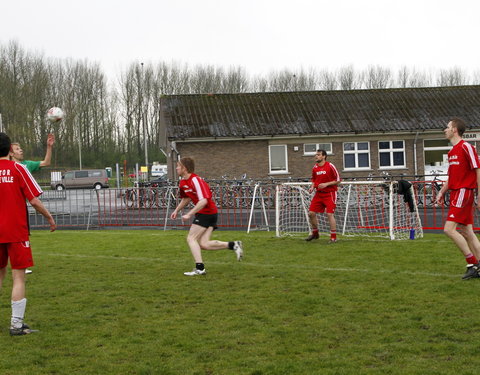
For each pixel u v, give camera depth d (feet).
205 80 246.27
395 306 20.75
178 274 28.43
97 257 35.04
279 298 22.61
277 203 44.60
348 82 253.24
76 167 222.28
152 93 239.71
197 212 28.37
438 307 20.39
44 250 39.19
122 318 20.22
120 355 16.25
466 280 24.88
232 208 64.49
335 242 39.24
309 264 30.35
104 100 236.02
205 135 94.27
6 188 18.81
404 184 40.73
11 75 207.41
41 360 15.99
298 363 15.21
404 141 98.94
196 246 28.07
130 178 182.29
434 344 16.46
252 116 100.07
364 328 18.29
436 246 35.78
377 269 28.22
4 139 19.15
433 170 98.43
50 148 28.71
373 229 45.98
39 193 19.36
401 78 257.14
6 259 19.56
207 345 16.96
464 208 25.18
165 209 59.11
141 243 41.70
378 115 100.99
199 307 21.50
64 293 24.54
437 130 97.35
